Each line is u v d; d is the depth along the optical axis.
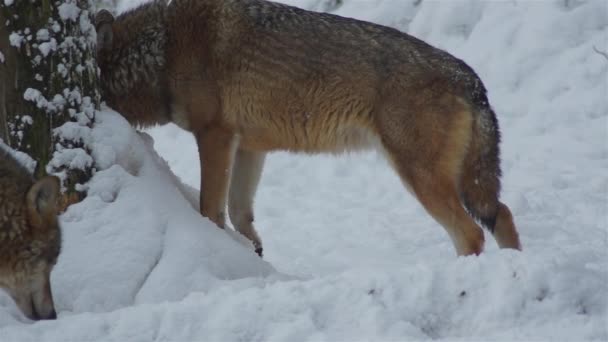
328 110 11.14
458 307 7.69
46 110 9.36
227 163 11.45
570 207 14.61
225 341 7.29
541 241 12.77
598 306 7.77
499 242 11.35
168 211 9.61
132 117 11.84
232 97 11.36
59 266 8.80
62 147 9.41
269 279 9.38
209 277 9.05
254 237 12.63
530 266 7.78
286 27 11.15
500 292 7.63
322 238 14.29
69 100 9.50
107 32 11.33
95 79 9.97
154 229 9.34
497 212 11.23
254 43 11.16
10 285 8.15
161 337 7.37
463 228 10.87
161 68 11.41
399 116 10.85
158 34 11.37
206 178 11.41
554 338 7.04
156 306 7.71
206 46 11.27
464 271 7.87
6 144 9.38
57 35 9.36
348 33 11.04
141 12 11.59
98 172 9.59
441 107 10.80
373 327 7.35
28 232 7.99
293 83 11.12
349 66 10.92
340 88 11.00
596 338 7.02
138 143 10.12
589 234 13.11
